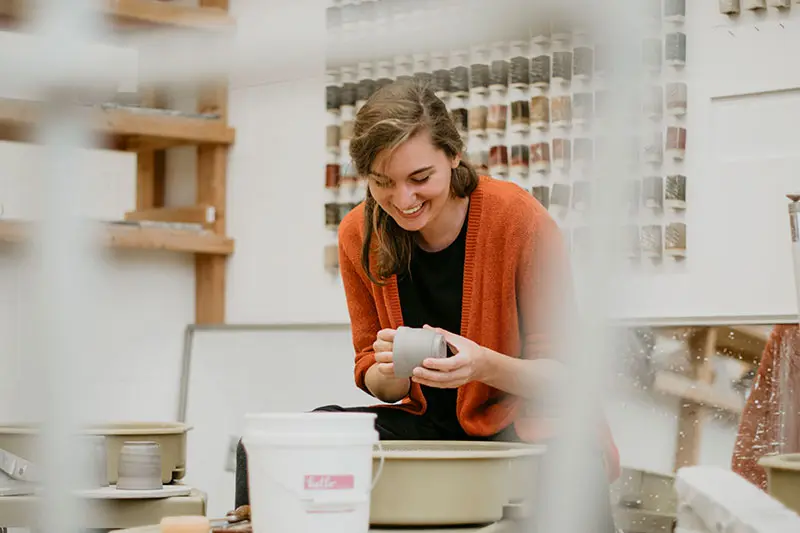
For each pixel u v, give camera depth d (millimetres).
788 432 2295
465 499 1169
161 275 3891
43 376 393
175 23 3264
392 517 1169
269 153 3809
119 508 1428
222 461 3625
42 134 398
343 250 1894
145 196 4129
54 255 395
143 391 3779
